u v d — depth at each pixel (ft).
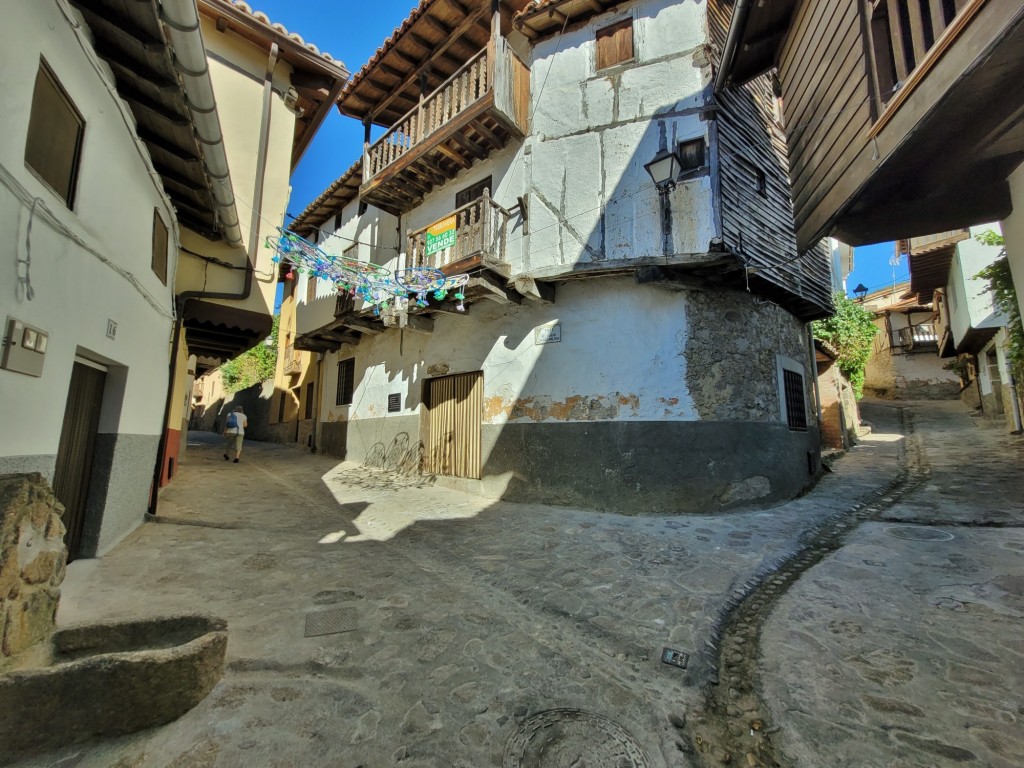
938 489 25.16
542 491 25.75
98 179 12.58
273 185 26.63
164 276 19.74
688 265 22.80
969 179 13.93
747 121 26.40
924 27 12.36
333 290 44.11
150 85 13.87
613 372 24.68
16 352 9.09
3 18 8.37
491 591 14.19
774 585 14.74
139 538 16.87
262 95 26.17
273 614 11.95
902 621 11.67
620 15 26.35
